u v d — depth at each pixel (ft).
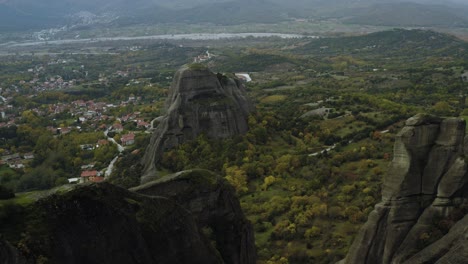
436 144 154.30
